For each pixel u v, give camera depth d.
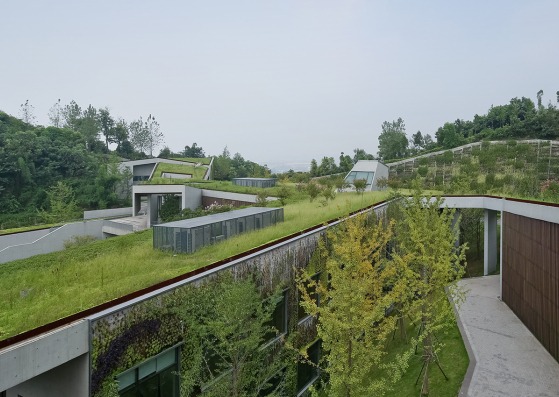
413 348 12.10
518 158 55.84
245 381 9.50
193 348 10.55
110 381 8.55
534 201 17.31
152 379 9.68
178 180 58.22
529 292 17.52
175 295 10.12
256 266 13.25
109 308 8.72
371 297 12.66
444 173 58.97
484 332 17.41
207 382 9.94
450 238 14.67
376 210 23.36
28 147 60.47
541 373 13.75
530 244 17.38
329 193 30.27
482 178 48.88
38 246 30.72
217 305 9.74
